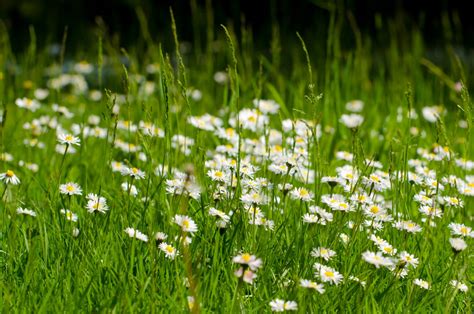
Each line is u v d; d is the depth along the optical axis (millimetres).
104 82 8117
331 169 4281
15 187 3721
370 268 2951
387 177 3506
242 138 4016
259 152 3838
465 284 2949
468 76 8125
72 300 2553
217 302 2621
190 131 4543
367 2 11555
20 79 6047
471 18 11359
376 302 2727
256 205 3180
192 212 3283
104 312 2475
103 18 12188
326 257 2758
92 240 2934
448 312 2699
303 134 3910
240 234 2973
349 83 6254
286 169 3303
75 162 4312
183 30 11555
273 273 2811
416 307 2746
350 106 5891
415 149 4613
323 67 7434
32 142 4434
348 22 10227
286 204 3391
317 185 3514
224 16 11672
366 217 3262
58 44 10812
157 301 2576
